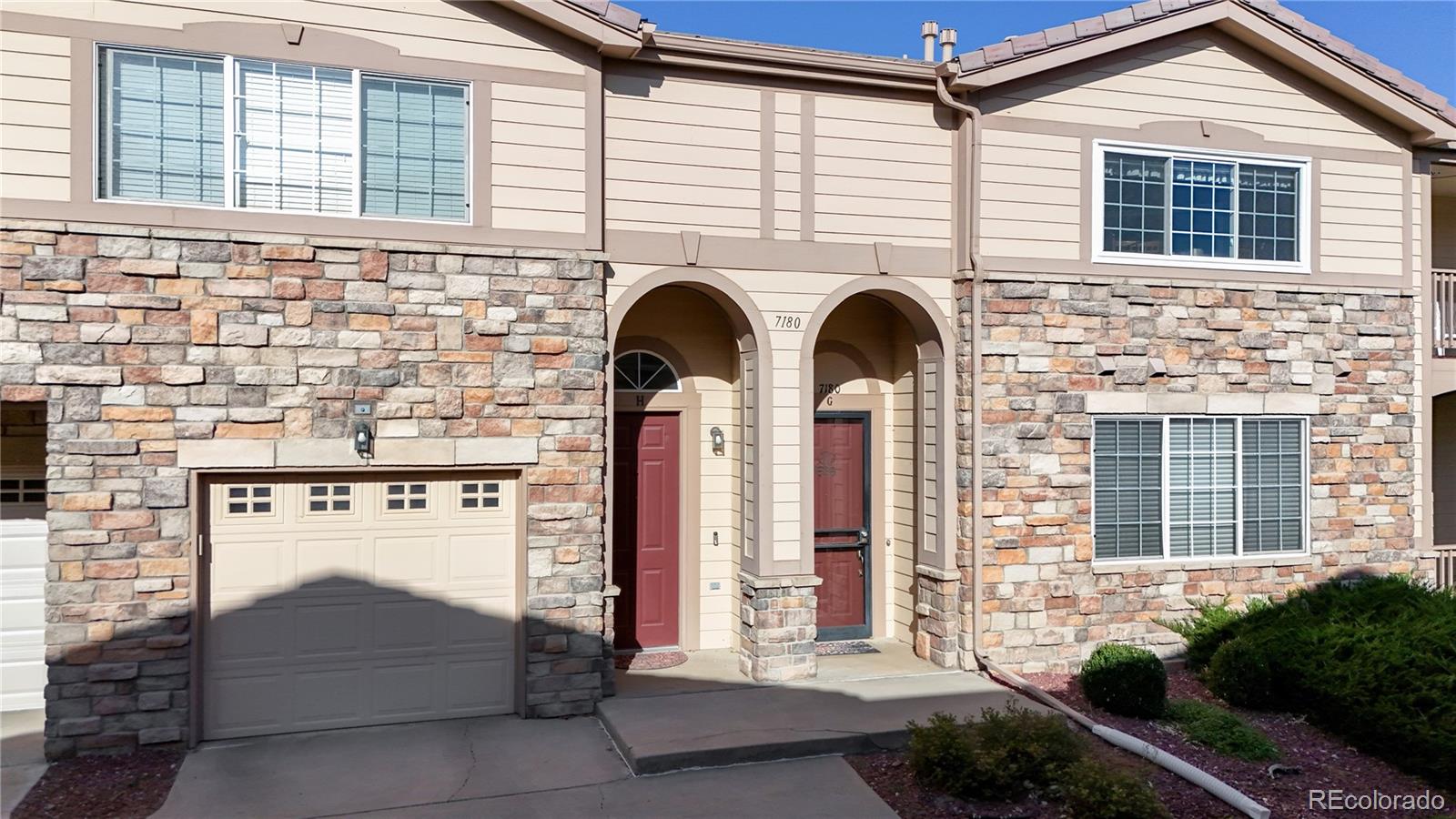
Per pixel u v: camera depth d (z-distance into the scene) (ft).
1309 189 33.40
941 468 30.81
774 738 23.76
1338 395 33.40
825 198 29.76
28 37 22.75
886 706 26.40
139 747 23.57
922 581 31.89
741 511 30.86
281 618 25.02
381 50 25.26
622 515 32.04
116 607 23.29
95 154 23.16
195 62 24.09
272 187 24.59
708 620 32.53
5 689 27.63
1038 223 30.81
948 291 30.86
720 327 32.71
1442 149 35.14
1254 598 31.30
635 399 31.89
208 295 23.77
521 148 26.37
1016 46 29.78
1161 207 32.24
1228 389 32.32
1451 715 22.34
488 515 26.55
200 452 23.75
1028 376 30.55
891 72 29.55
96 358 23.02
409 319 25.26
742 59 28.48
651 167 28.14
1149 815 19.48
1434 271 35.35
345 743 24.44
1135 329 31.48
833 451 34.22
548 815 20.48
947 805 20.86
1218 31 32.60
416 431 25.30
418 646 26.07
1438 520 43.14
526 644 26.27
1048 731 22.20
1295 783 22.12
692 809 20.77
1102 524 31.40
